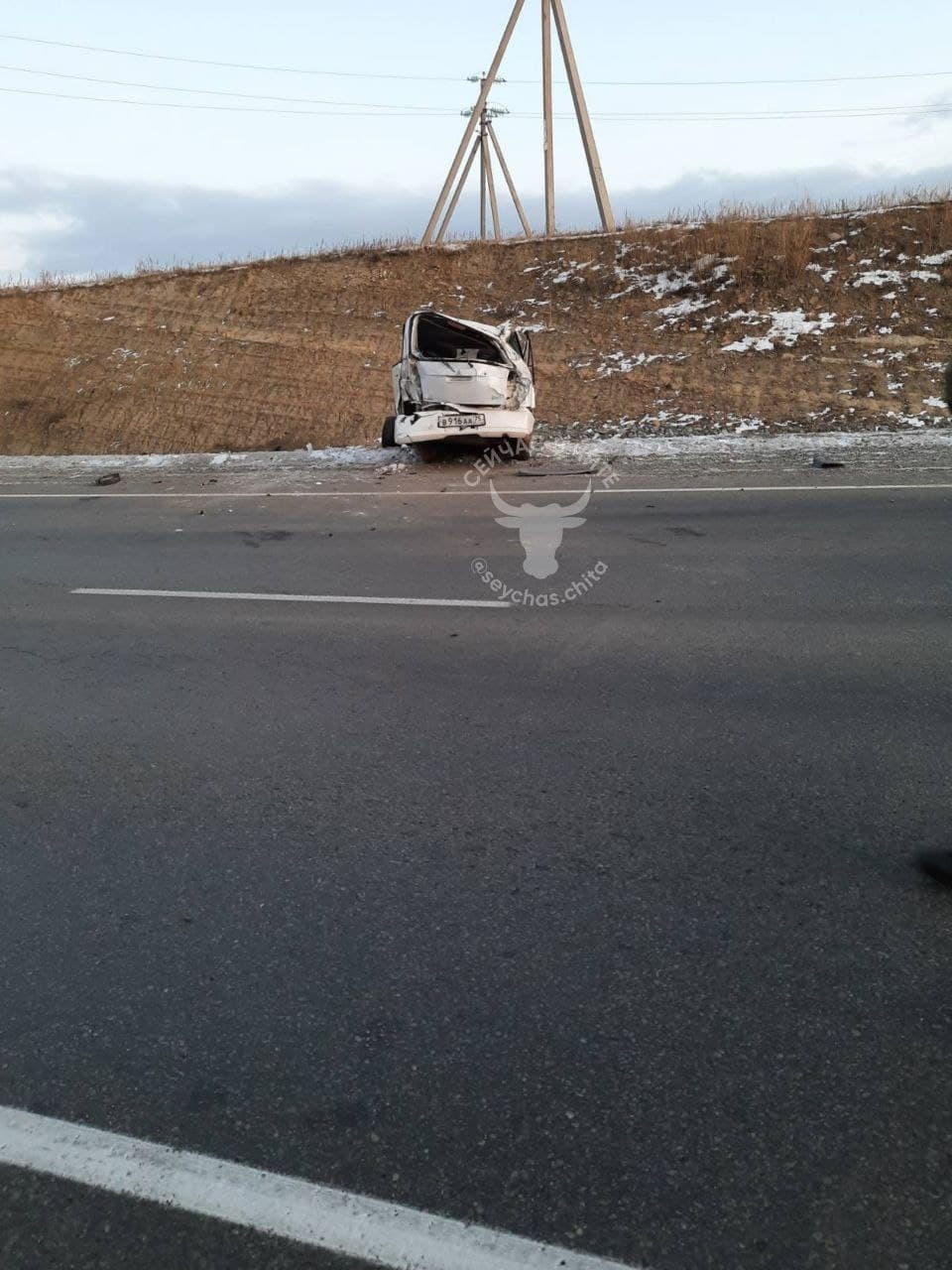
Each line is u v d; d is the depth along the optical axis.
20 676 5.29
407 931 2.88
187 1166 2.08
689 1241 1.87
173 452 17.95
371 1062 2.36
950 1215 1.91
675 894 3.03
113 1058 2.41
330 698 4.77
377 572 7.24
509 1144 2.11
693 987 2.59
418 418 11.47
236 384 20.08
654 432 14.42
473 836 3.41
